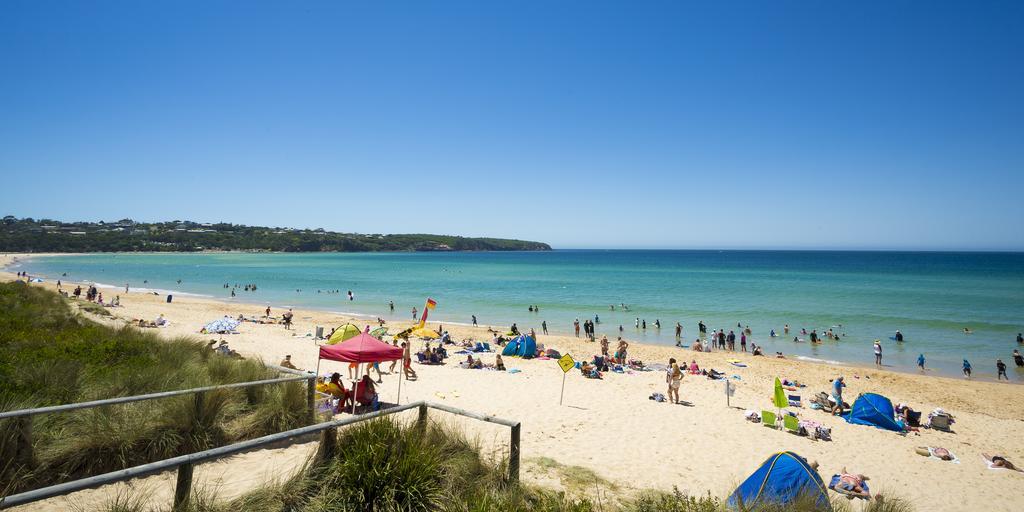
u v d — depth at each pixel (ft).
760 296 186.91
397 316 138.00
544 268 391.24
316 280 254.68
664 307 156.35
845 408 52.85
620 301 171.83
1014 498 32.94
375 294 191.72
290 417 24.57
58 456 17.52
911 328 121.19
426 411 20.11
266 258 556.51
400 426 19.13
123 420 19.88
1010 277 283.79
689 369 70.23
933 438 46.01
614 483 27.22
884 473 36.32
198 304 145.59
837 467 36.78
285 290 203.92
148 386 24.81
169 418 20.36
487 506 16.08
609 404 48.57
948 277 286.05
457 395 48.49
